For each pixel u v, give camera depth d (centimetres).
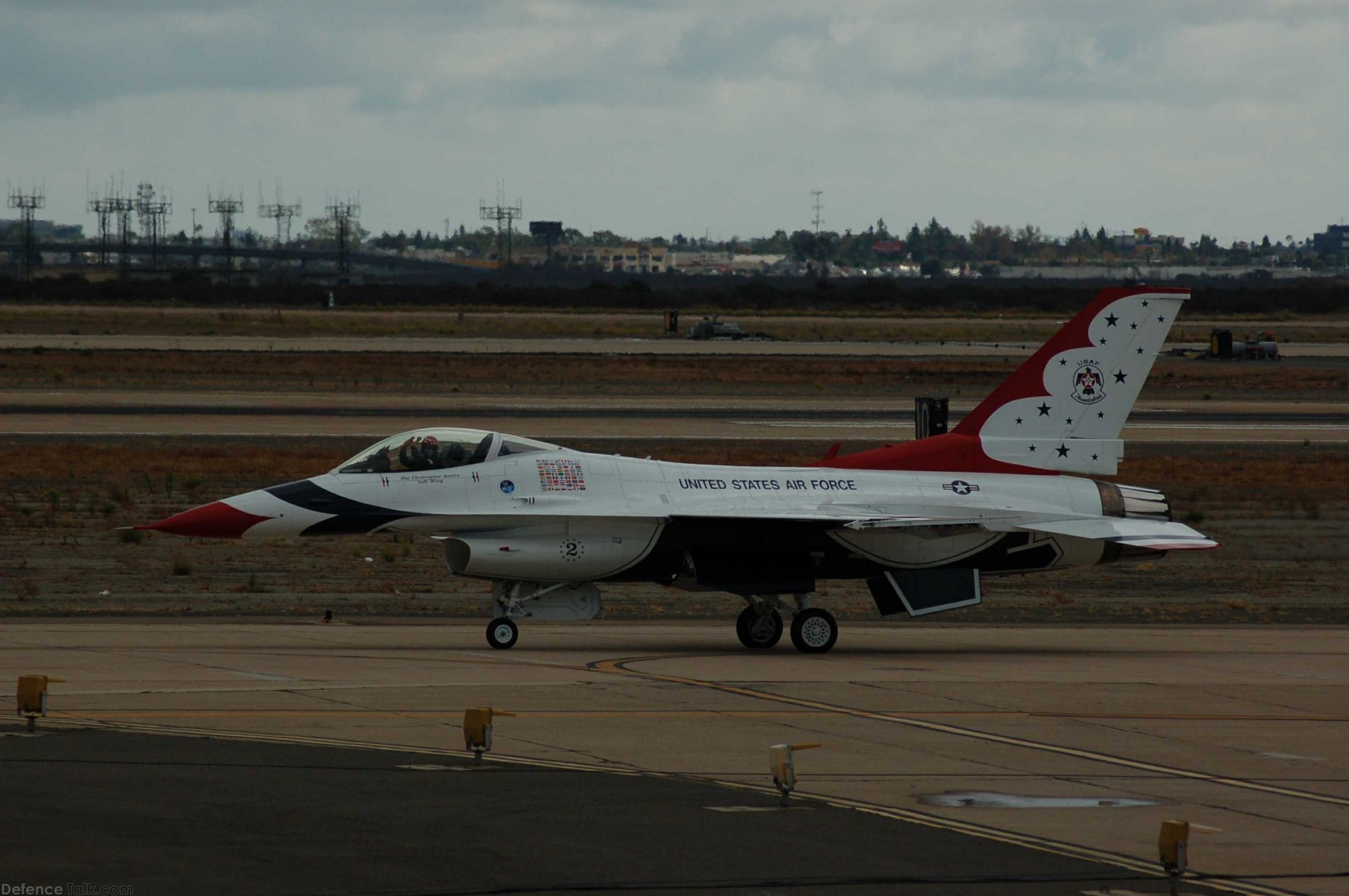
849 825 4303
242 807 4259
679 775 4900
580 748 5300
